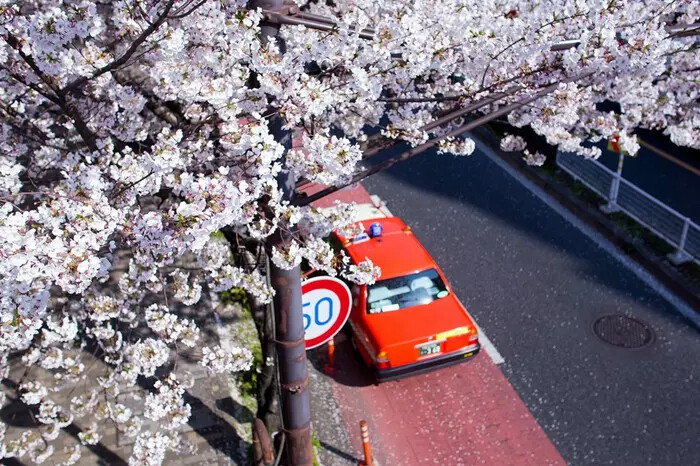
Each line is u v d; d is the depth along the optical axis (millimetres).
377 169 5938
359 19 5035
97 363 9125
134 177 5043
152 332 9344
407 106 6680
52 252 4328
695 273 11633
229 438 8461
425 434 9156
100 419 8484
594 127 9047
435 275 10211
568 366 10086
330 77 6160
